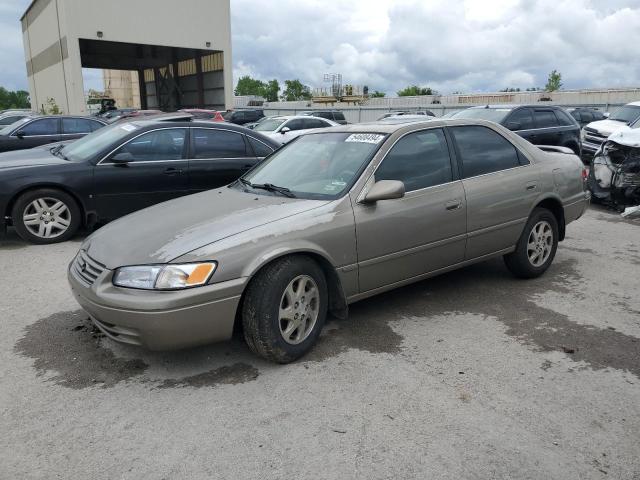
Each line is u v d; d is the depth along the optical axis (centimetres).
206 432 291
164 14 3322
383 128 442
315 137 481
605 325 424
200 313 324
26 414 309
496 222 477
